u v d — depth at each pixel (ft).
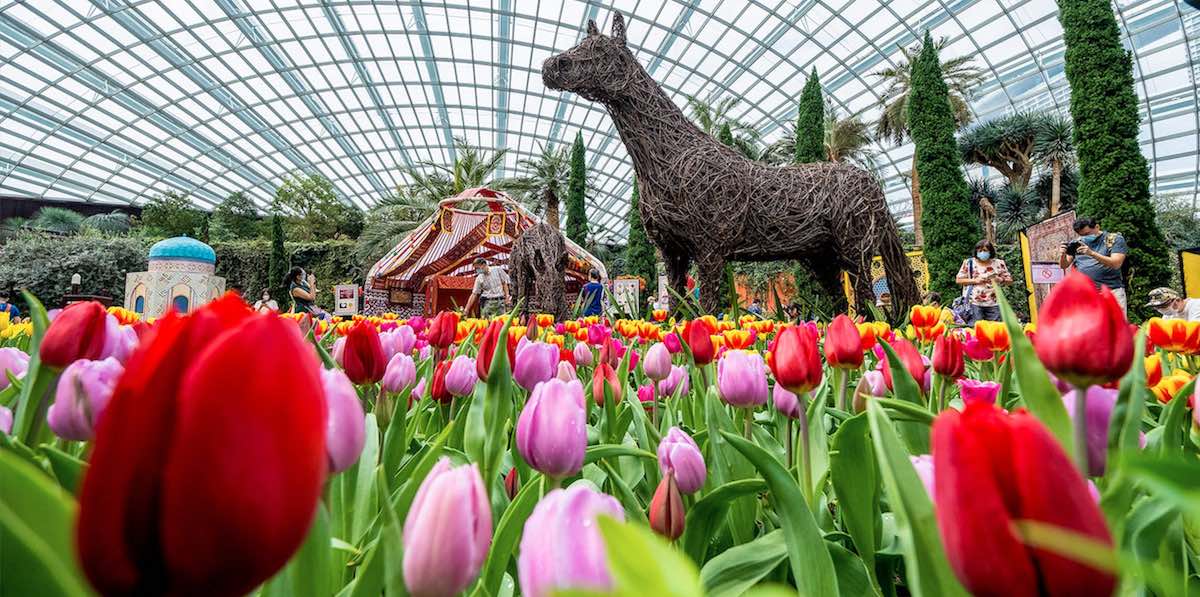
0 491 0.90
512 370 4.65
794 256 24.85
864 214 24.30
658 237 23.17
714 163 22.50
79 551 0.86
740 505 3.59
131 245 102.73
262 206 170.30
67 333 3.25
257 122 136.67
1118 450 2.25
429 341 6.46
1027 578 1.00
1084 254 18.84
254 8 103.71
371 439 3.25
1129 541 1.95
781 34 97.96
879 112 110.83
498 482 3.78
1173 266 65.72
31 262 95.81
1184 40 85.56
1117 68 47.44
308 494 0.90
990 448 1.06
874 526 3.30
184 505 0.82
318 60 118.62
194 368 0.83
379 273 64.54
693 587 0.53
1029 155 101.55
